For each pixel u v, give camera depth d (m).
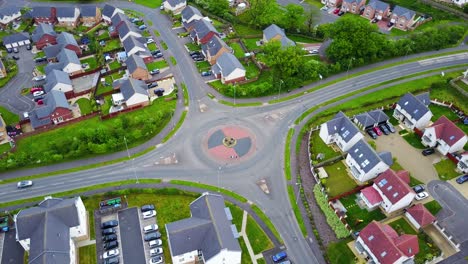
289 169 113.38
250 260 91.88
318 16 185.38
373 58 153.62
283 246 94.75
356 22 149.38
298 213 101.88
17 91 142.88
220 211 94.62
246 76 148.12
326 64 152.50
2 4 196.62
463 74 145.75
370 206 101.94
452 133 113.81
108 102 137.25
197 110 133.50
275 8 178.25
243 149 119.50
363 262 91.19
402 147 119.56
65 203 93.94
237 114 131.88
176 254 87.25
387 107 132.75
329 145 120.31
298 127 126.62
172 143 121.62
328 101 136.50
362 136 114.00
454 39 164.50
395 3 193.25
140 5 194.50
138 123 127.31
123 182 109.69
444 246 94.38
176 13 187.12
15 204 104.12
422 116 121.00
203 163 115.25
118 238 96.31
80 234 94.62
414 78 146.62
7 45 163.75
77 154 115.94
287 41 158.88
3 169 112.75
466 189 107.38
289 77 141.75
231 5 193.50
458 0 187.62
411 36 162.38
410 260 87.94
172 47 164.12
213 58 152.25
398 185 98.81
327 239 96.00
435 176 110.94
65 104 130.12
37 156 116.50
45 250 83.50
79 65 149.50
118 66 154.62
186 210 102.00
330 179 110.44
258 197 105.69
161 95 139.38
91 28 178.88
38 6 192.00
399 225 98.50
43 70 152.38
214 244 86.31
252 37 171.12
